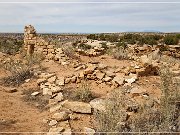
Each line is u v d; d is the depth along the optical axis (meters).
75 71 13.02
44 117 7.91
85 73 11.20
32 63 15.34
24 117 8.00
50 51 16.58
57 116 7.59
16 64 15.41
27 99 9.71
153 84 10.42
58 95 9.59
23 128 7.18
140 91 9.24
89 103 8.66
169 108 7.38
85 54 18.25
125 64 14.98
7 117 7.91
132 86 9.87
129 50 21.61
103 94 9.56
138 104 8.09
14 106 8.89
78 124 7.32
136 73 11.41
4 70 14.62
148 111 7.50
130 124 6.98
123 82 10.29
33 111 8.55
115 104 7.45
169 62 14.66
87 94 9.16
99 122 7.01
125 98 8.62
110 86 10.36
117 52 18.22
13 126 7.29
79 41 30.36
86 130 6.83
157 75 11.79
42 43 16.97
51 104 8.88
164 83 8.40
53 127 7.13
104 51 19.66
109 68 13.16
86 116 7.77
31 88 11.10
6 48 25.58
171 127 6.75
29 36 18.20
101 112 7.25
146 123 6.91
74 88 10.41
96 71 11.34
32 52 18.41
